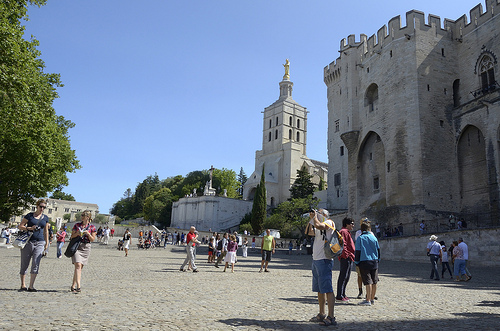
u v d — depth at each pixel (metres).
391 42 40.97
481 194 34.44
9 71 16.41
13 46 16.38
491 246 23.61
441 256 17.20
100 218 111.50
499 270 21.64
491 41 35.84
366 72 45.09
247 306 7.66
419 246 29.39
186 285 10.99
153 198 109.31
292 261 27.84
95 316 6.07
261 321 6.21
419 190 35.31
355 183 45.00
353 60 47.81
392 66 40.34
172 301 7.90
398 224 36.16
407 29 39.62
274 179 95.19
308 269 20.08
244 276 14.90
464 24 39.56
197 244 16.78
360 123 45.53
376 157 43.06
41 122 22.05
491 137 33.00
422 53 38.59
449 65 39.47
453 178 36.78
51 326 5.28
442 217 35.09
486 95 34.44
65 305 6.99
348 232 9.06
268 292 10.12
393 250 32.12
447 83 38.94
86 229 9.05
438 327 6.18
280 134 100.38
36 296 7.98
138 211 126.81
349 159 46.75
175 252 36.12
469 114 36.09
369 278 8.51
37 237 8.98
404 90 38.44
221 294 9.33
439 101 38.12
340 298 8.76
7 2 17.19
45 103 20.91
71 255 8.84
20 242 8.71
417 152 36.16
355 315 7.14
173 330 5.32
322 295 6.38
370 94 44.56
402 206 36.16
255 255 38.00
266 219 67.75
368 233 8.80
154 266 18.38
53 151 29.02
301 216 55.94
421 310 7.88
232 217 84.50
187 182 110.75
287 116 102.25
